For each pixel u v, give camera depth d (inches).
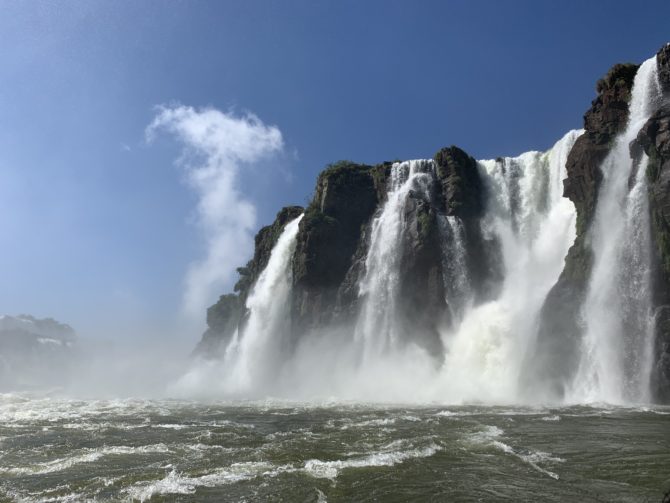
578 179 1753.2
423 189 2491.4
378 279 2383.1
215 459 694.5
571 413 1084.5
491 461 639.1
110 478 602.2
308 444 786.8
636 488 511.8
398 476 580.4
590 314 1512.1
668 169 1355.8
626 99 1720.0
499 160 2534.5
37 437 922.7
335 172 2748.5
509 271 2260.1
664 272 1330.0
